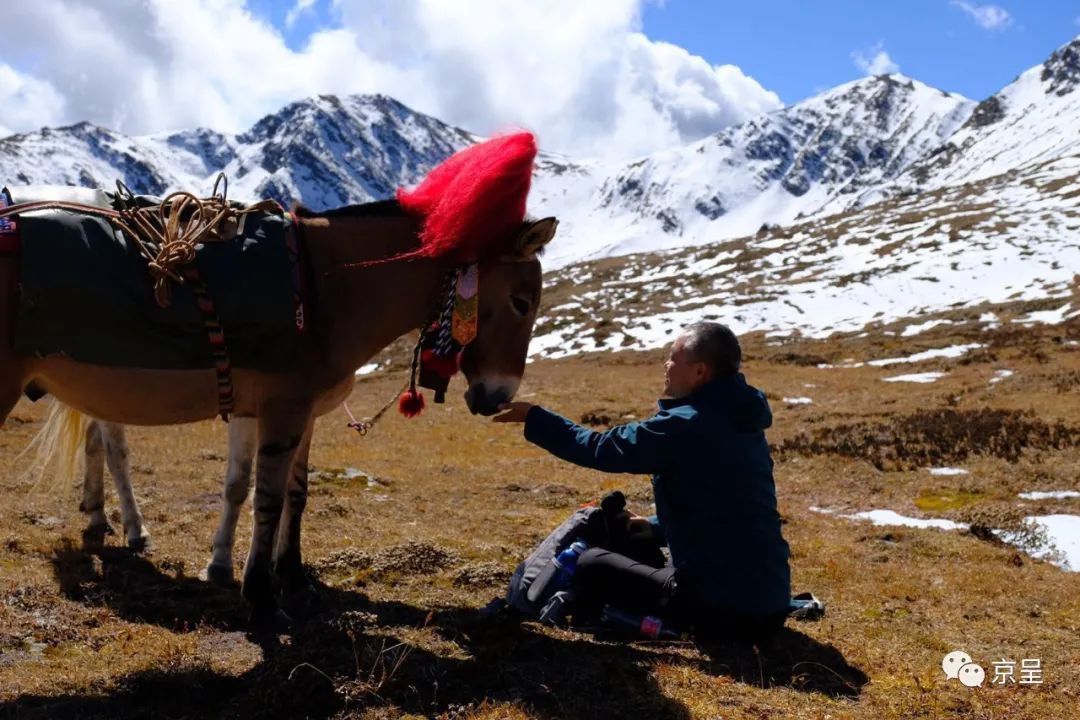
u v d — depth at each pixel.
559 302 55.31
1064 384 18.98
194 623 5.56
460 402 22.52
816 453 12.98
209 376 5.02
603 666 4.80
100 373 4.83
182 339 4.87
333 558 6.96
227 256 4.98
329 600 6.09
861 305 42.84
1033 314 34.34
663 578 5.42
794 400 20.34
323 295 5.27
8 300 4.56
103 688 4.53
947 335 32.81
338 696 4.38
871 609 6.35
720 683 4.72
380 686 4.46
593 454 5.14
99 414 5.12
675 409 5.21
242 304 4.94
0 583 6.01
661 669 4.82
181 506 8.84
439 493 10.48
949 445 12.83
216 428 15.12
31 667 4.75
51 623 5.38
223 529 6.54
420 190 5.51
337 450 13.77
